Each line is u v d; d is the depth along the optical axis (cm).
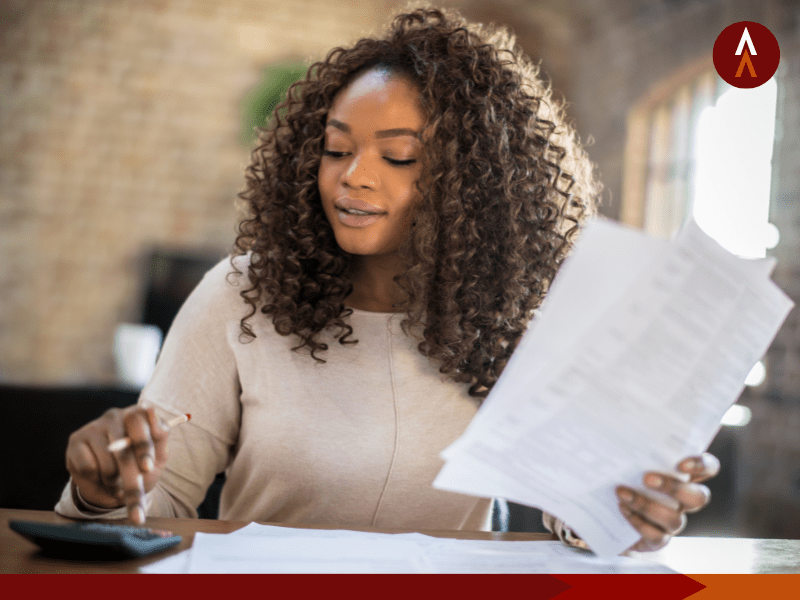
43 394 151
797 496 486
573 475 80
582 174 144
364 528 100
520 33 783
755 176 563
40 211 675
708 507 208
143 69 690
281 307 117
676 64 672
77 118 679
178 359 117
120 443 83
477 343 120
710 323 77
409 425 116
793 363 507
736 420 493
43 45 671
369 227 114
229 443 121
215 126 704
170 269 664
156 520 96
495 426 74
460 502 119
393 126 114
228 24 704
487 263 122
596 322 73
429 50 122
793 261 520
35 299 672
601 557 91
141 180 691
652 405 75
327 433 114
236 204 134
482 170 121
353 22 730
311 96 126
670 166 682
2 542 82
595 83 765
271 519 116
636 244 75
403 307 120
